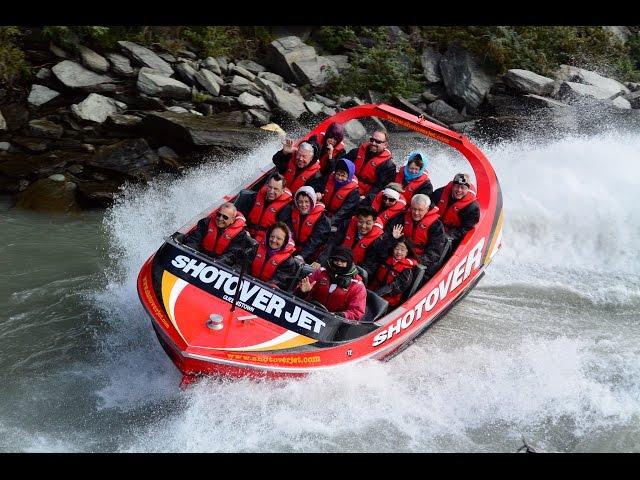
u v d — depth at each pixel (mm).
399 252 8812
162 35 16500
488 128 16562
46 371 8305
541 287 11125
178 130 13555
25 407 7773
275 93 15969
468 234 9930
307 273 8656
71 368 8383
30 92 14344
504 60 17891
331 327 8070
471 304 10562
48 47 15234
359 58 17891
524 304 10664
